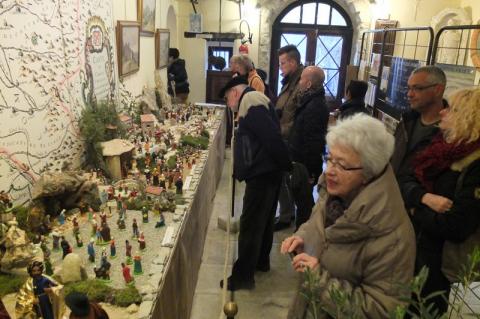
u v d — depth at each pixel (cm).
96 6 312
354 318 82
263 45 705
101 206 229
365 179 116
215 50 717
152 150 331
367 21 688
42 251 177
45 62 229
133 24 409
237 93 254
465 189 144
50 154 238
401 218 112
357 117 119
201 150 371
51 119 238
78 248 187
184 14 694
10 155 199
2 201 177
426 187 161
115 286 161
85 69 290
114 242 192
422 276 73
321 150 312
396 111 424
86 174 263
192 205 254
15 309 128
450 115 155
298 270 125
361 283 117
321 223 133
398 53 627
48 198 205
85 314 109
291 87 360
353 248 116
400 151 199
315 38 733
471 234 147
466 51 488
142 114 426
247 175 244
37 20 218
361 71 607
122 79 394
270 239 305
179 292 206
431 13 604
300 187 306
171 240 197
